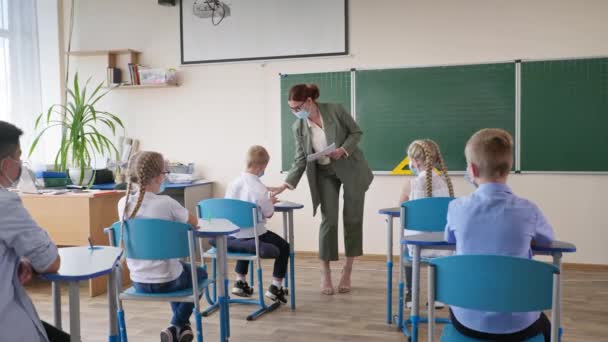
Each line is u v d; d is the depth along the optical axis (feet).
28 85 17.40
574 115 14.60
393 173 15.87
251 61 16.88
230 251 10.70
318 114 11.71
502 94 15.02
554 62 14.65
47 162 18.08
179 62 17.53
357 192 11.93
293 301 11.16
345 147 11.51
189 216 7.94
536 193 14.96
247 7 16.84
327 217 12.04
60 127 18.02
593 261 14.67
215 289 11.48
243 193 10.72
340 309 11.14
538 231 5.48
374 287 12.91
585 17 14.46
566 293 12.30
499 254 5.33
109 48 18.01
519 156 14.98
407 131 15.74
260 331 9.84
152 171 7.82
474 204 5.49
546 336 5.62
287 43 16.55
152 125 17.87
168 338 8.12
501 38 15.01
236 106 17.13
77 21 18.19
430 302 5.20
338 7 16.10
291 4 16.46
